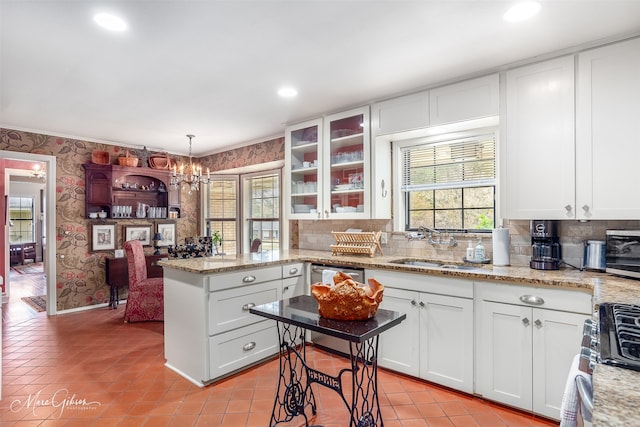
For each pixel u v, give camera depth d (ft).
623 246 6.75
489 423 6.77
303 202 13.02
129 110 11.44
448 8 5.98
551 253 7.92
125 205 16.93
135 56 7.63
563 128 7.49
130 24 6.34
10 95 9.92
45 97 10.11
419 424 6.75
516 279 6.98
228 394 7.97
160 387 8.29
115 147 16.44
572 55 7.41
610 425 1.98
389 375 8.86
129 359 9.96
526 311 6.95
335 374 8.96
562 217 7.49
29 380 8.66
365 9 5.98
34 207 32.19
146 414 7.16
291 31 6.68
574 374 3.13
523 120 8.01
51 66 8.06
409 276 8.62
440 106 9.30
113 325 13.19
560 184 7.52
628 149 6.78
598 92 7.09
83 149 15.44
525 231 8.73
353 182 11.38
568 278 6.77
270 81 9.14
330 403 7.59
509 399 7.16
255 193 18.30
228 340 8.73
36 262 32.04
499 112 8.36
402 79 9.05
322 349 10.64
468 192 10.18
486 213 9.85
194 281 8.54
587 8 5.97
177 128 13.84
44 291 19.90
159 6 5.81
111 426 6.74
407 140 11.09
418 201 11.16
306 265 10.89
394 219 11.37
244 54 7.61
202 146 17.25
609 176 6.97
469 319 7.66
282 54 7.63
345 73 8.68
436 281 8.14
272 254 11.73
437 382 8.12
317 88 9.67
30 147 13.97
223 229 18.85
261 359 9.53
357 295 5.28
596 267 7.44
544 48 7.41
